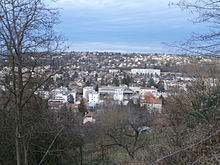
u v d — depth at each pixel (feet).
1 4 20.29
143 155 19.51
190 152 15.42
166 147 17.70
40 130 31.12
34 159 32.96
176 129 23.06
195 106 27.43
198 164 14.12
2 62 21.79
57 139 35.42
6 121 26.96
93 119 73.00
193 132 18.80
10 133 27.43
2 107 26.27
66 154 38.99
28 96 25.25
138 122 61.46
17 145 23.71
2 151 29.63
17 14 21.13
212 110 20.42
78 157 44.73
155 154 17.70
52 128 32.63
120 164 26.50
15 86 22.40
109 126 64.13
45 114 31.63
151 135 49.60
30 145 31.42
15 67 22.17
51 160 35.45
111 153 53.93
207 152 14.89
